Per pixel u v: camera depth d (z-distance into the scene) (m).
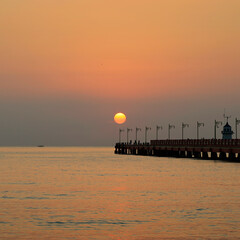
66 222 52.22
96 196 71.75
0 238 45.53
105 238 45.59
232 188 81.38
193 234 46.94
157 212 57.72
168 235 46.59
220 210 58.81
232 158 167.12
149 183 91.06
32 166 155.50
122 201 66.44
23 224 51.28
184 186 84.94
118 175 111.69
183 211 58.22
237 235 46.53
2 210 59.16
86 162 183.75
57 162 186.38
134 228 49.41
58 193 75.38
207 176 105.31
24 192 76.69
